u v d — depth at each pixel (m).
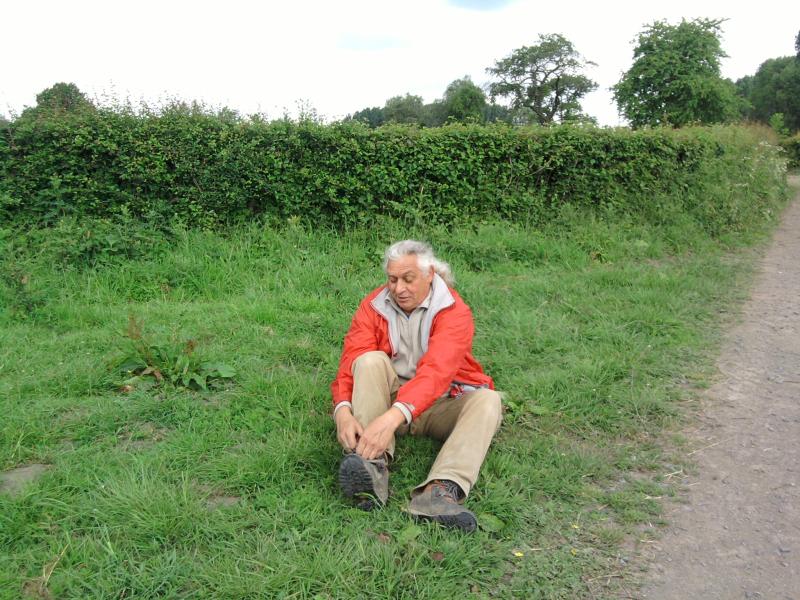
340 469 2.82
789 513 3.10
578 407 4.13
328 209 8.09
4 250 6.71
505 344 5.19
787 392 4.50
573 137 9.21
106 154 7.46
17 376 4.32
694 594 2.54
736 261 8.79
